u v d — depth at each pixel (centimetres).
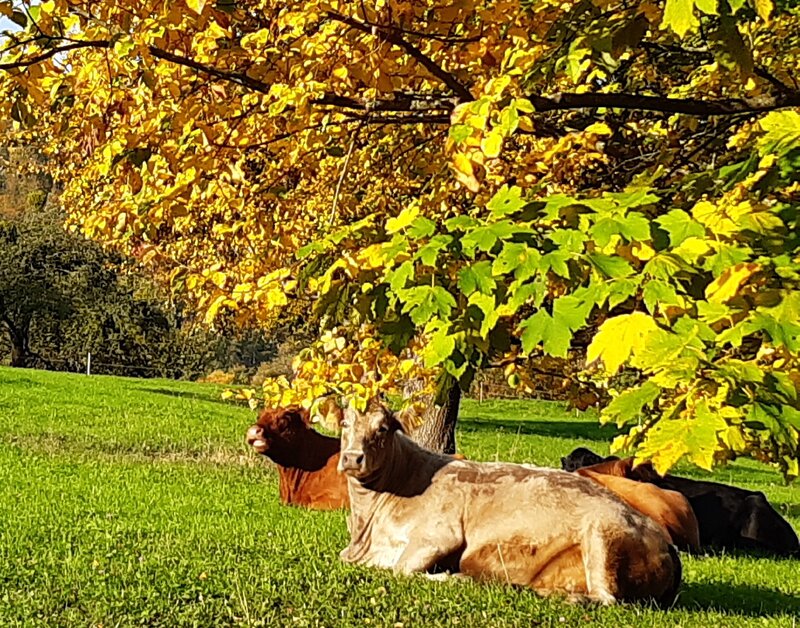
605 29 396
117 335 4675
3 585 686
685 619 672
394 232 372
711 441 261
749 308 302
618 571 709
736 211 345
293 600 662
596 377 543
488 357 393
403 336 400
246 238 608
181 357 4800
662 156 583
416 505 768
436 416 1581
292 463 1201
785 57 559
